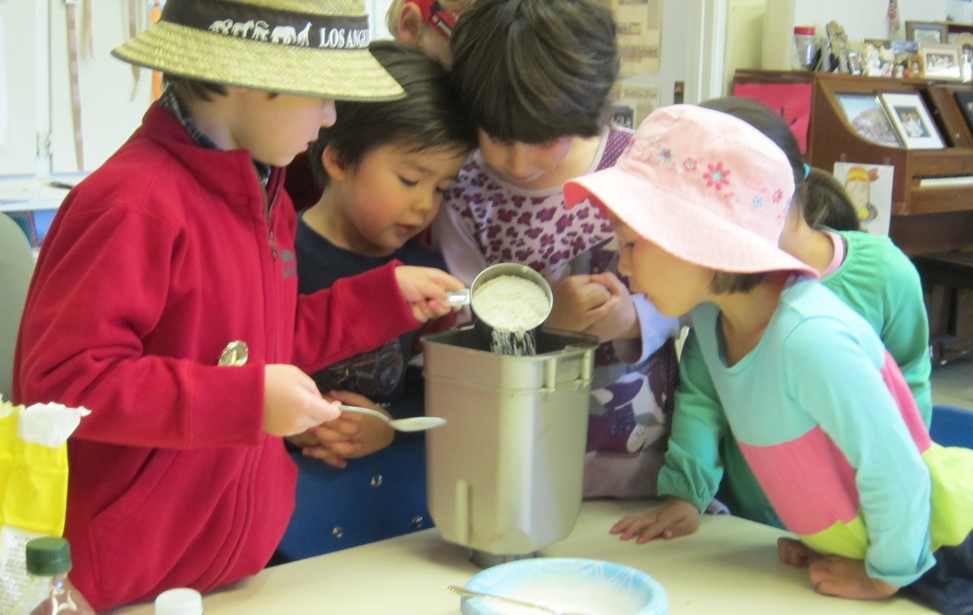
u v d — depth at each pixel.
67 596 0.74
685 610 1.00
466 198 1.31
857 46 3.37
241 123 0.94
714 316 1.10
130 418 0.84
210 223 0.93
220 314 0.94
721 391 1.09
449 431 1.03
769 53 3.16
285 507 1.09
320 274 1.27
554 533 1.05
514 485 1.01
